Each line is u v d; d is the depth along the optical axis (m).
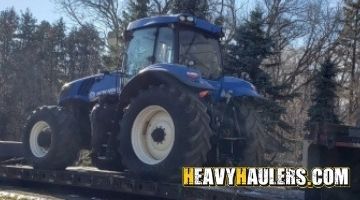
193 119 7.07
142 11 29.08
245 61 20.45
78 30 45.38
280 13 32.34
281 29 32.53
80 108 9.70
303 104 31.03
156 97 7.38
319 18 33.00
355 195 6.12
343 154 6.11
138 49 8.73
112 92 9.00
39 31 52.69
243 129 8.30
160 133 7.46
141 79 7.72
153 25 8.52
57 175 8.75
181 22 8.20
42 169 9.22
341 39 32.94
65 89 9.93
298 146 21.33
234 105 8.45
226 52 20.83
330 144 5.85
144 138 7.64
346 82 32.16
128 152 7.61
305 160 6.04
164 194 7.09
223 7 30.64
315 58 33.03
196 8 26.73
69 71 49.97
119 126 8.09
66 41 50.56
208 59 8.56
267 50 21.05
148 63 8.52
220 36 8.74
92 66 47.12
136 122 7.62
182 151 7.01
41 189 9.35
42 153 9.42
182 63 8.23
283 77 32.19
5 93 45.47
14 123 43.25
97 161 8.52
